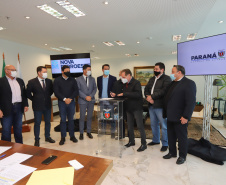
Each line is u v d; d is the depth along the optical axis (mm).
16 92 2617
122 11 2908
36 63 5840
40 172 882
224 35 2324
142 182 1934
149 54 7902
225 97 5484
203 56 2586
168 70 8344
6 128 2541
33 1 2479
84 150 2855
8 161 1002
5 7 2658
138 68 8789
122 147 2902
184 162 2377
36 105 2936
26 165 958
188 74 2822
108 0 2516
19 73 4035
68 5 2662
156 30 4039
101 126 2592
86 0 2498
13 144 1272
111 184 1901
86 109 3436
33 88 2916
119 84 2932
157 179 1985
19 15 2980
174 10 2900
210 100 2848
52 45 5492
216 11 3207
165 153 2666
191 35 4574
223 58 2357
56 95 3014
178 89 2195
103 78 3445
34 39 4664
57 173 870
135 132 3824
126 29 3904
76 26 3625
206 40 2527
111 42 5207
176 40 5113
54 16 3059
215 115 5266
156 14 3066
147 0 2539
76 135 3697
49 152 1130
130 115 2832
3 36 4324
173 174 2084
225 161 2389
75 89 3172
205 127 2928
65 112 3152
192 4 2684
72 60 4121
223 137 3424
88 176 857
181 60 2924
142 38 4773
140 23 3527
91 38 4648
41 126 4516
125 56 8398
